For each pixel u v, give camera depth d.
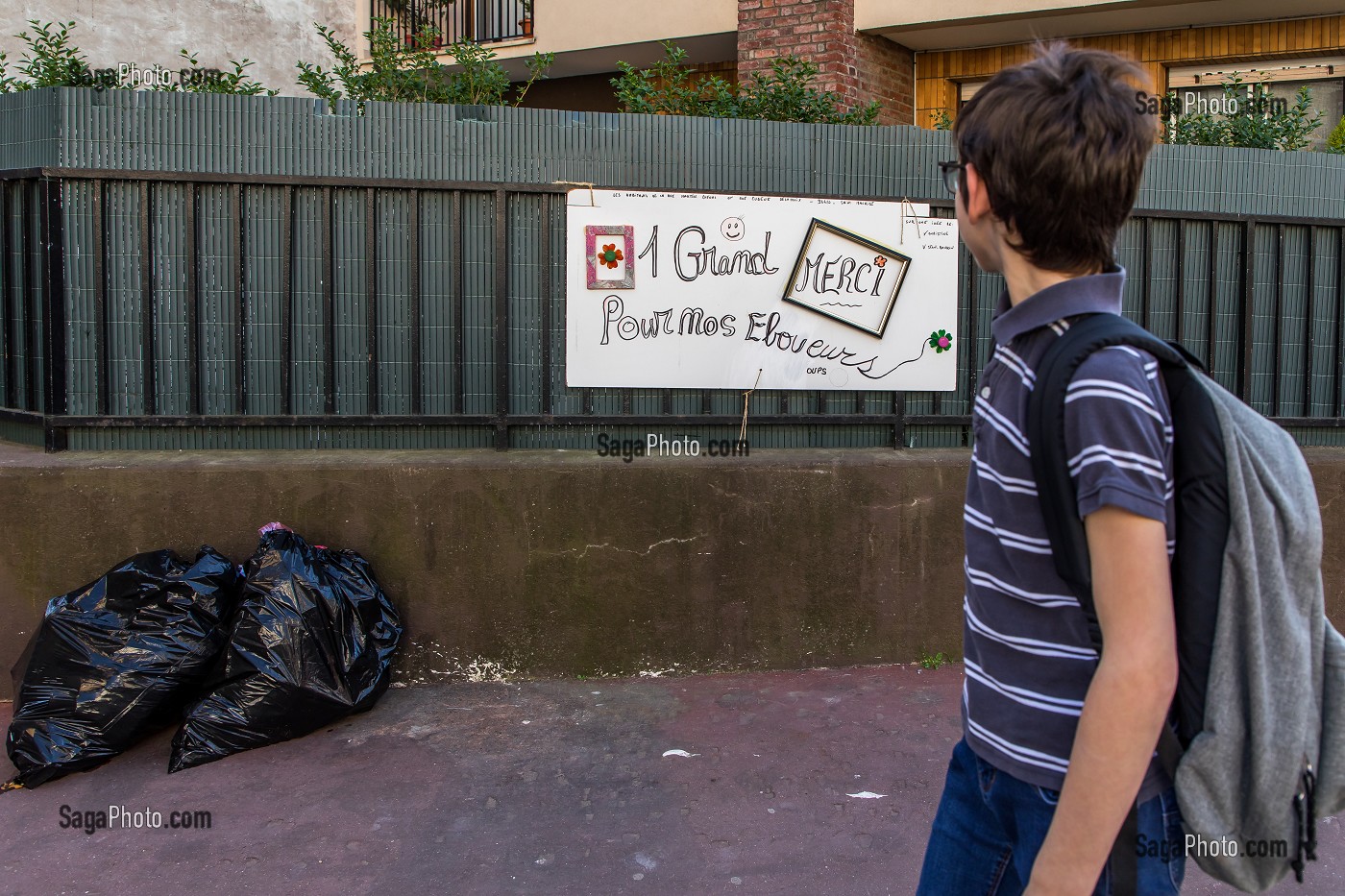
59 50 4.36
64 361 3.86
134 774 3.14
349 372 4.00
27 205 3.92
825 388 4.10
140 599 3.26
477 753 3.31
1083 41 7.99
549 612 3.88
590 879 2.64
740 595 3.97
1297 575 1.25
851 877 2.66
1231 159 4.43
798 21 7.78
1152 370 1.22
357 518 3.76
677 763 3.26
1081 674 1.28
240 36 8.91
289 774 3.16
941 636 4.10
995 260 1.41
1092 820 1.14
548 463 3.84
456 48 4.38
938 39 8.12
